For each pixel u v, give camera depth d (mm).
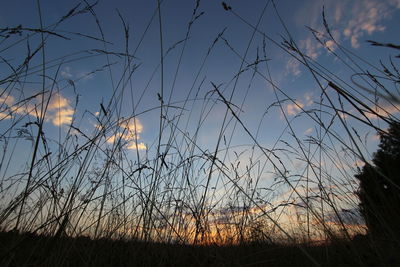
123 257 2291
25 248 1938
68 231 2105
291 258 2490
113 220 2637
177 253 2447
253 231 2910
